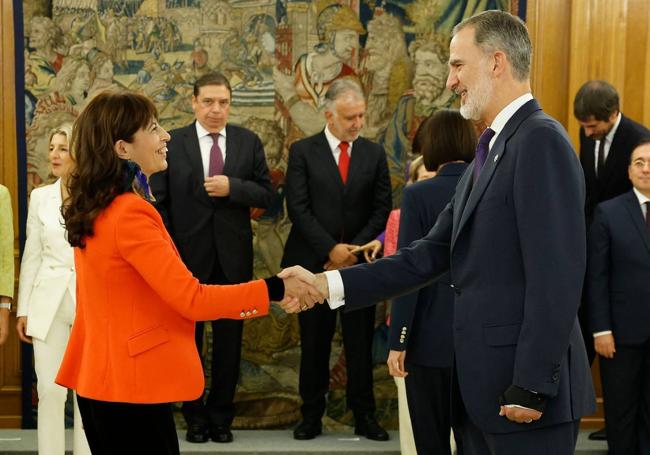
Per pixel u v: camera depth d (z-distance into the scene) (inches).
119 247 104.3
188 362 108.1
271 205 221.3
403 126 221.9
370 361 207.2
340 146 206.7
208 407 204.2
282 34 219.0
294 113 220.4
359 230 205.3
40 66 215.8
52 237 173.3
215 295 108.3
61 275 172.4
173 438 109.3
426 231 142.9
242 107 220.1
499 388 101.6
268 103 219.9
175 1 217.5
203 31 218.2
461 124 145.3
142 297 106.2
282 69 219.5
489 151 108.1
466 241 107.0
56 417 173.5
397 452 197.0
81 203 105.8
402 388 175.9
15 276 215.5
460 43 109.0
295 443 203.2
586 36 211.5
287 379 221.0
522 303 101.2
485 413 102.6
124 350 105.2
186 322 110.0
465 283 106.2
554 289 96.6
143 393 104.7
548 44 215.2
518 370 97.8
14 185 215.0
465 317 105.2
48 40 215.8
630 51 212.4
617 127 196.5
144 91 218.7
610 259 189.3
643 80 212.7
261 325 220.4
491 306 102.6
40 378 172.2
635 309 186.2
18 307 178.9
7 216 180.9
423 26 220.4
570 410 101.9
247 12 218.4
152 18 217.8
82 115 107.3
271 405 220.7
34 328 171.9
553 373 97.1
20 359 216.4
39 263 177.8
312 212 204.8
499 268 102.5
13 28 214.1
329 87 218.7
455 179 143.6
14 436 208.1
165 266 104.7
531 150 100.2
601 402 215.9
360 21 219.9
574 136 212.8
